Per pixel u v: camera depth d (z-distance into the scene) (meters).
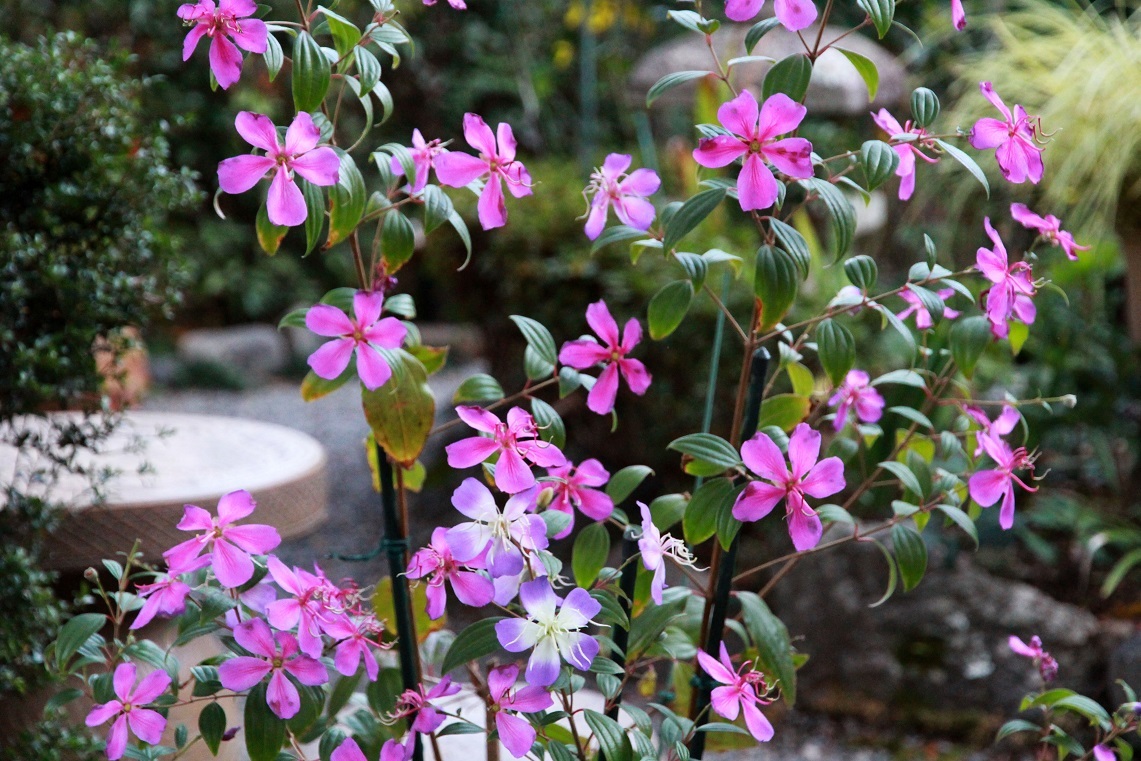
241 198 7.40
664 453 3.71
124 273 1.77
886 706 2.83
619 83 6.54
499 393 1.42
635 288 3.60
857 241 4.19
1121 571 2.79
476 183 1.38
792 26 1.31
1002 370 3.27
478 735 1.71
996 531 3.01
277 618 1.31
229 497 1.33
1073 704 1.48
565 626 1.26
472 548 1.25
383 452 1.43
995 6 3.79
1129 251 2.80
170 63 6.78
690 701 1.51
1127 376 2.99
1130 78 2.66
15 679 1.65
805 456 1.29
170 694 1.42
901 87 4.02
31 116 1.72
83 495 1.74
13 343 1.70
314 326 1.31
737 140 1.29
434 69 7.17
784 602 2.99
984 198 3.23
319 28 1.34
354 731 1.42
